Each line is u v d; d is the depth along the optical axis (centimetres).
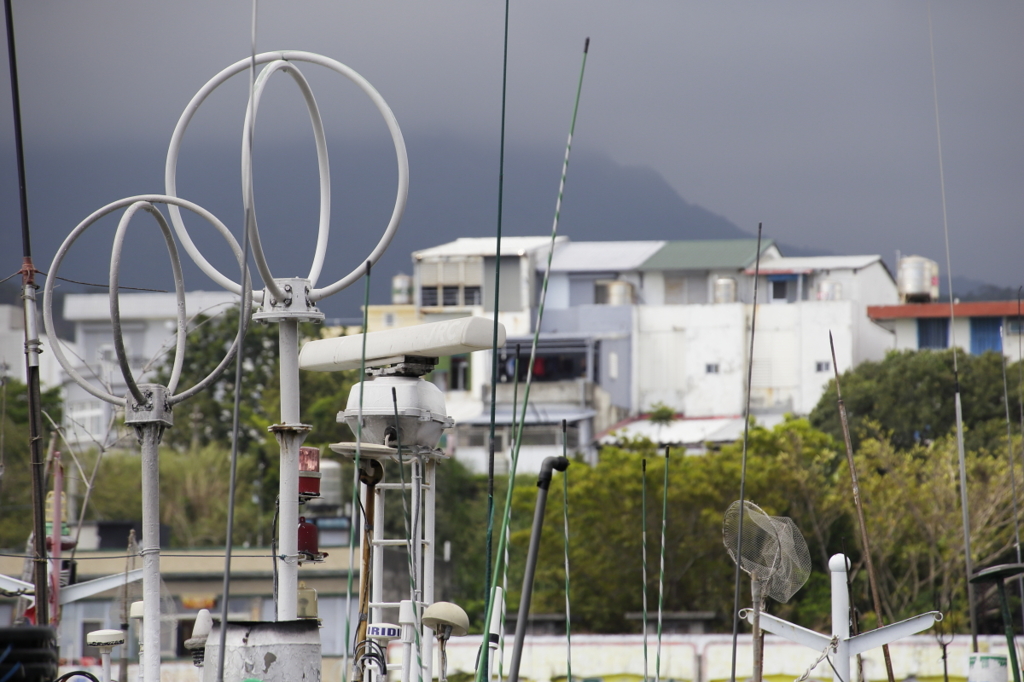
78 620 10962
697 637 9150
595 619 16262
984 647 9000
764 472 16138
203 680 2655
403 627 3195
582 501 16275
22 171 3941
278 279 2994
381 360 3409
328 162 3127
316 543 3325
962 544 15938
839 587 3356
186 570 11544
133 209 2972
